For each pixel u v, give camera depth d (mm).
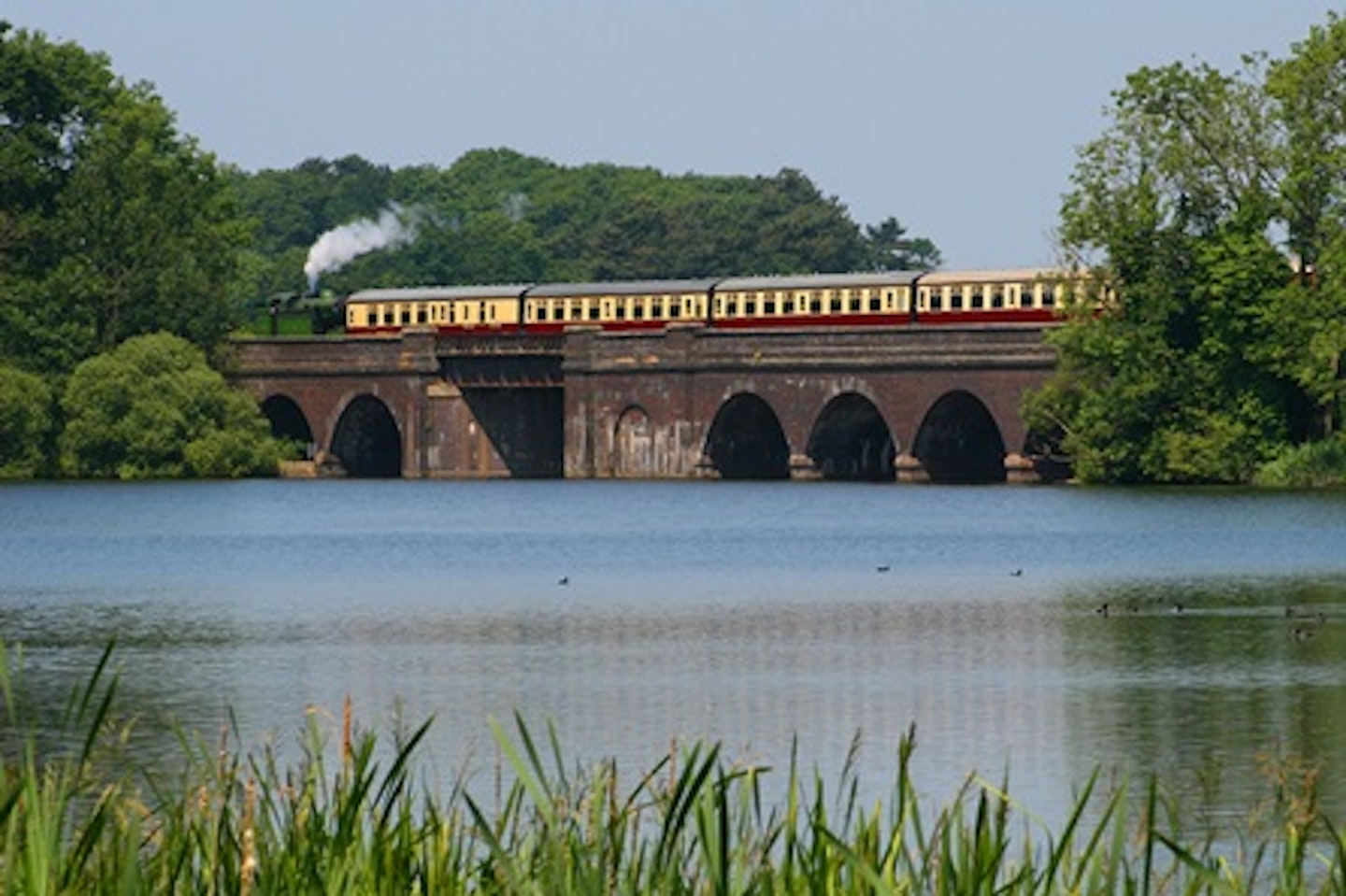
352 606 118625
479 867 33625
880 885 30375
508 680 85562
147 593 128375
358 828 32969
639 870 31906
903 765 33406
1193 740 69000
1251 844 51219
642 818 51594
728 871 31281
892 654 93125
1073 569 138625
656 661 91875
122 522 193250
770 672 87688
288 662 91688
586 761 64750
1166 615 108438
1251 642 95375
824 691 81625
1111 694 79438
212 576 141625
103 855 31391
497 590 129500
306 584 134500
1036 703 77688
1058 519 180000
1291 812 36000
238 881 31766
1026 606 114375
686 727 72688
